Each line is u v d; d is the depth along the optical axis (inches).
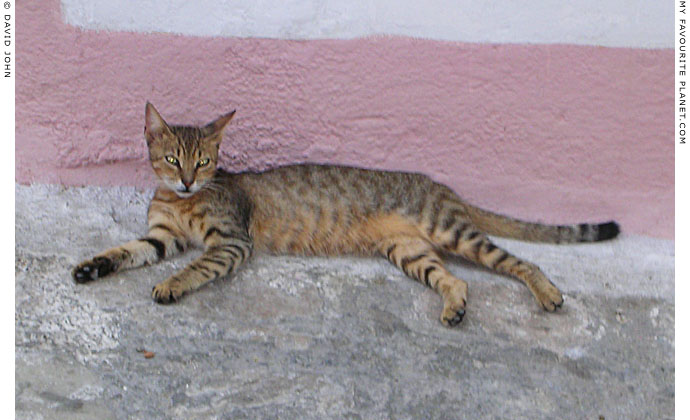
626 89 87.3
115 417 75.3
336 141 89.2
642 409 77.4
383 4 86.8
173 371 77.6
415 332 80.7
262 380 77.5
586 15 86.4
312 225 86.8
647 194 88.7
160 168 84.4
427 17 86.8
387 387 77.5
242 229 85.3
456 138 88.6
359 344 79.7
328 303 82.2
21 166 89.8
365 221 87.0
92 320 79.7
